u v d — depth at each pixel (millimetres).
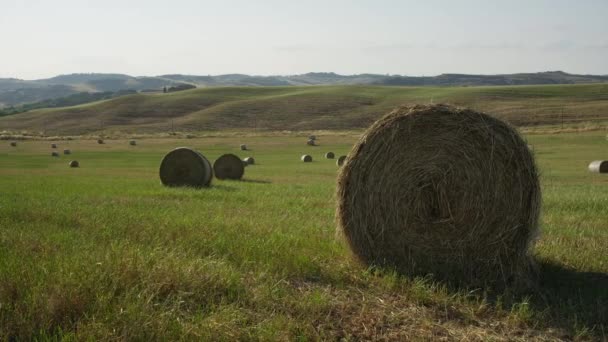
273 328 5480
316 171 34125
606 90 123375
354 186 8367
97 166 39688
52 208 12477
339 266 7852
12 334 5184
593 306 6480
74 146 67188
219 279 6566
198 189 19891
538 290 7199
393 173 8156
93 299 5789
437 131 8023
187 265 6945
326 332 5633
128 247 7961
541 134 64625
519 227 7715
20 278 6191
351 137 78125
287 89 150250
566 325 6016
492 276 7770
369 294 6824
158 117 117188
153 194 16984
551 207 14297
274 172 33312
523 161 7727
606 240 9852
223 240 8742
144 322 5309
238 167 28828
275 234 9516
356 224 8359
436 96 121625
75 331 5258
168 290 6242
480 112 7977
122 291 6082
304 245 8906
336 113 110062
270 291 6453
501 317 6277
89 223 10383
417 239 8039
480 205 7785
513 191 7715
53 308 5465
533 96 117812
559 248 9023
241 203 14812
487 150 7812
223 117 111750
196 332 5250
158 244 8328
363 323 5875
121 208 12867
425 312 6297
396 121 8195
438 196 7977
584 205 14656
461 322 6105
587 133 63688
